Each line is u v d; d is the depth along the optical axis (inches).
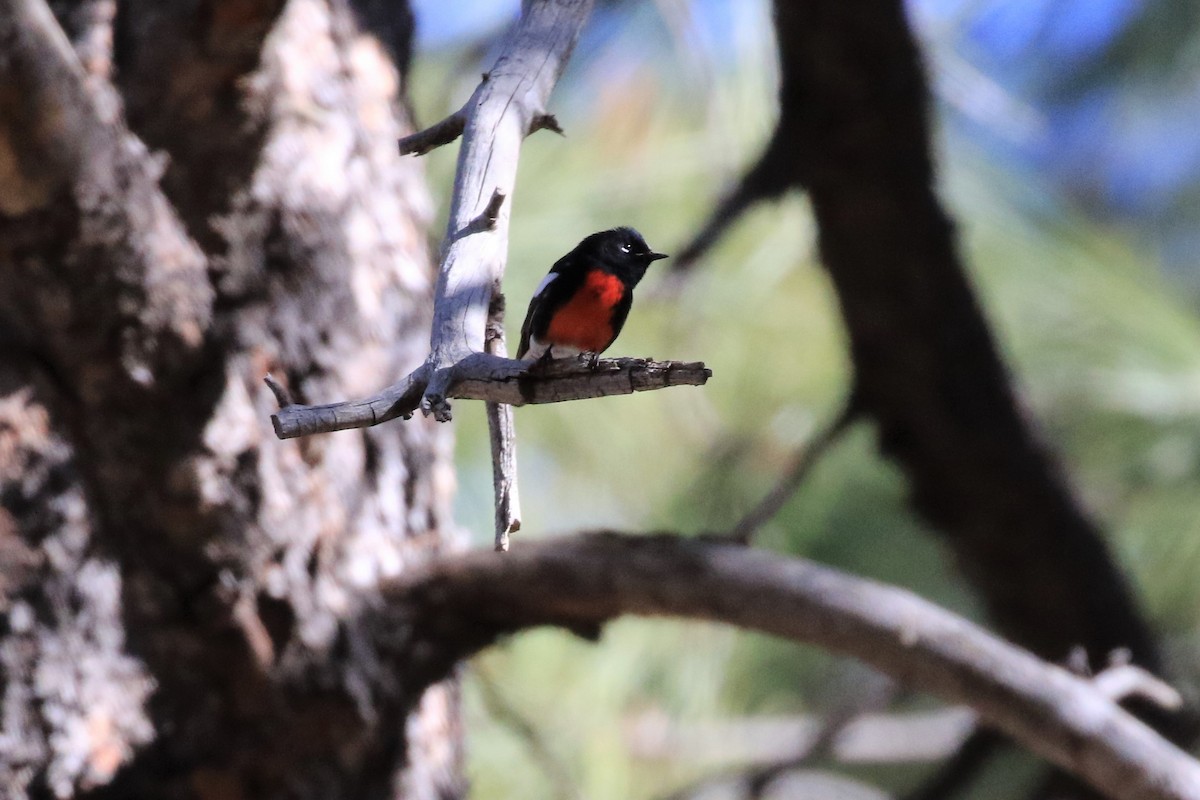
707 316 308.7
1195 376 297.1
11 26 145.0
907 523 349.1
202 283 178.4
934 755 356.5
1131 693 216.4
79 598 180.9
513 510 130.4
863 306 272.2
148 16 183.0
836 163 256.1
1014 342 309.7
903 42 243.9
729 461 320.5
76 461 180.5
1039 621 304.3
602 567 196.7
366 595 196.4
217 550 183.9
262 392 189.3
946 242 264.2
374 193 213.8
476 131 142.9
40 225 162.2
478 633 203.3
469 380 113.4
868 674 389.1
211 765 183.5
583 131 311.6
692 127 306.7
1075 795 299.1
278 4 171.0
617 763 279.0
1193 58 436.1
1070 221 318.7
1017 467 285.1
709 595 197.3
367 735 192.2
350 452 201.2
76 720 177.9
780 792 350.9
